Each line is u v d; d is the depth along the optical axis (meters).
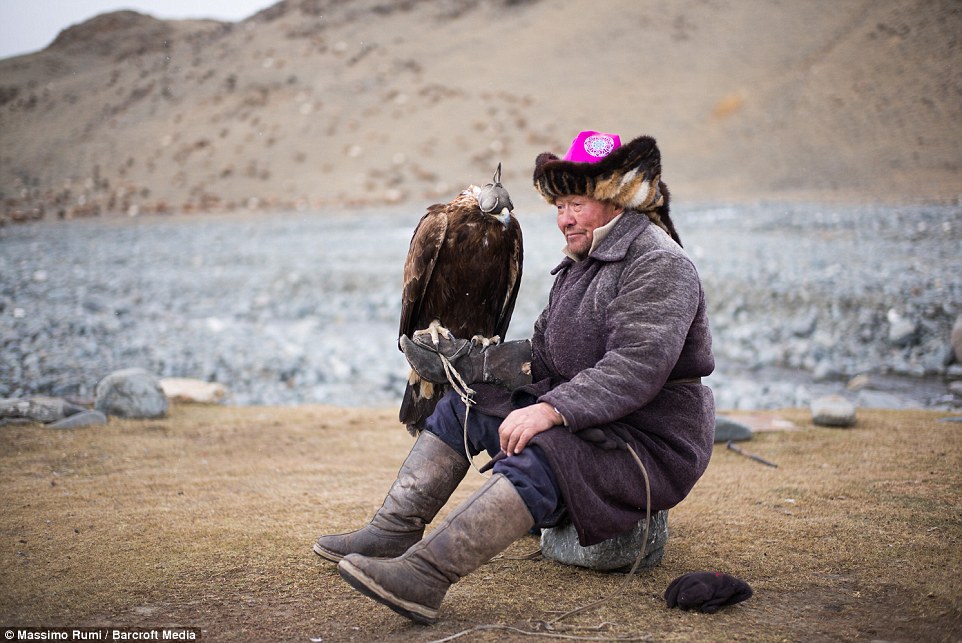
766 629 2.53
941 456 4.72
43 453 4.90
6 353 10.43
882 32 60.12
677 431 2.74
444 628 2.55
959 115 47.56
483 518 2.45
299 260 20.66
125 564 3.09
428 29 82.88
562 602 2.77
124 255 23.20
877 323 11.45
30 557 3.16
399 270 17.94
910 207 26.91
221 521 3.62
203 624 2.58
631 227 2.79
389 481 4.35
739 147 49.94
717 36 67.88
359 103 66.81
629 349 2.55
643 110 58.12
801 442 5.13
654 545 3.08
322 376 9.69
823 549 3.24
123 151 65.75
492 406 2.84
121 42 97.38
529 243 21.22
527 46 73.81
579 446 2.52
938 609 2.66
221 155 60.88
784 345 10.86
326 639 2.47
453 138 58.09
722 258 16.52
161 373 9.73
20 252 24.42
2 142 71.50
